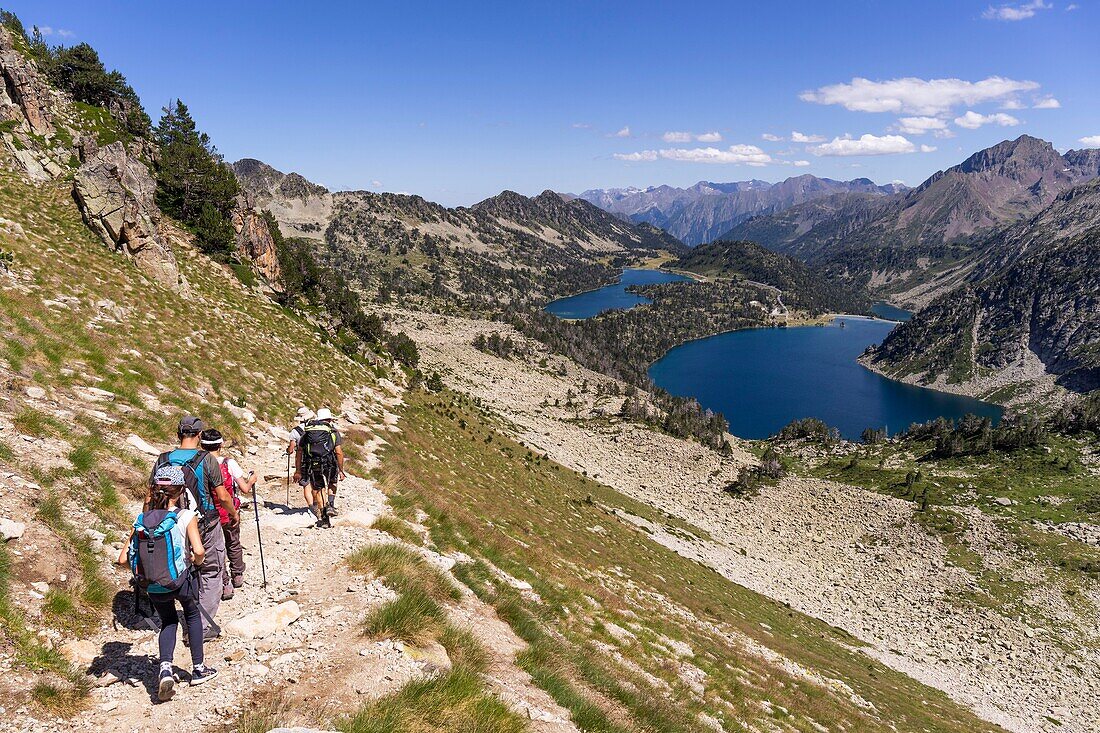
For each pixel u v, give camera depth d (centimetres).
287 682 730
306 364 4741
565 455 13250
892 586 9850
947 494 14662
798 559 10781
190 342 3133
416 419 5800
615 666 1449
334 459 1378
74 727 584
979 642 8106
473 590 1341
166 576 659
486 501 3747
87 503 1030
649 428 18275
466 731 698
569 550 3600
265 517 1320
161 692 639
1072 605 9256
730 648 2905
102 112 6881
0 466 964
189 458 790
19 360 1580
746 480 14225
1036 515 13138
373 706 680
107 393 1720
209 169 6462
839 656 5428
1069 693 6831
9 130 4778
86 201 3928
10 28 7362
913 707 4116
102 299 2852
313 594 993
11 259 2602
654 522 9475
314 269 8875
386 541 1333
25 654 643
